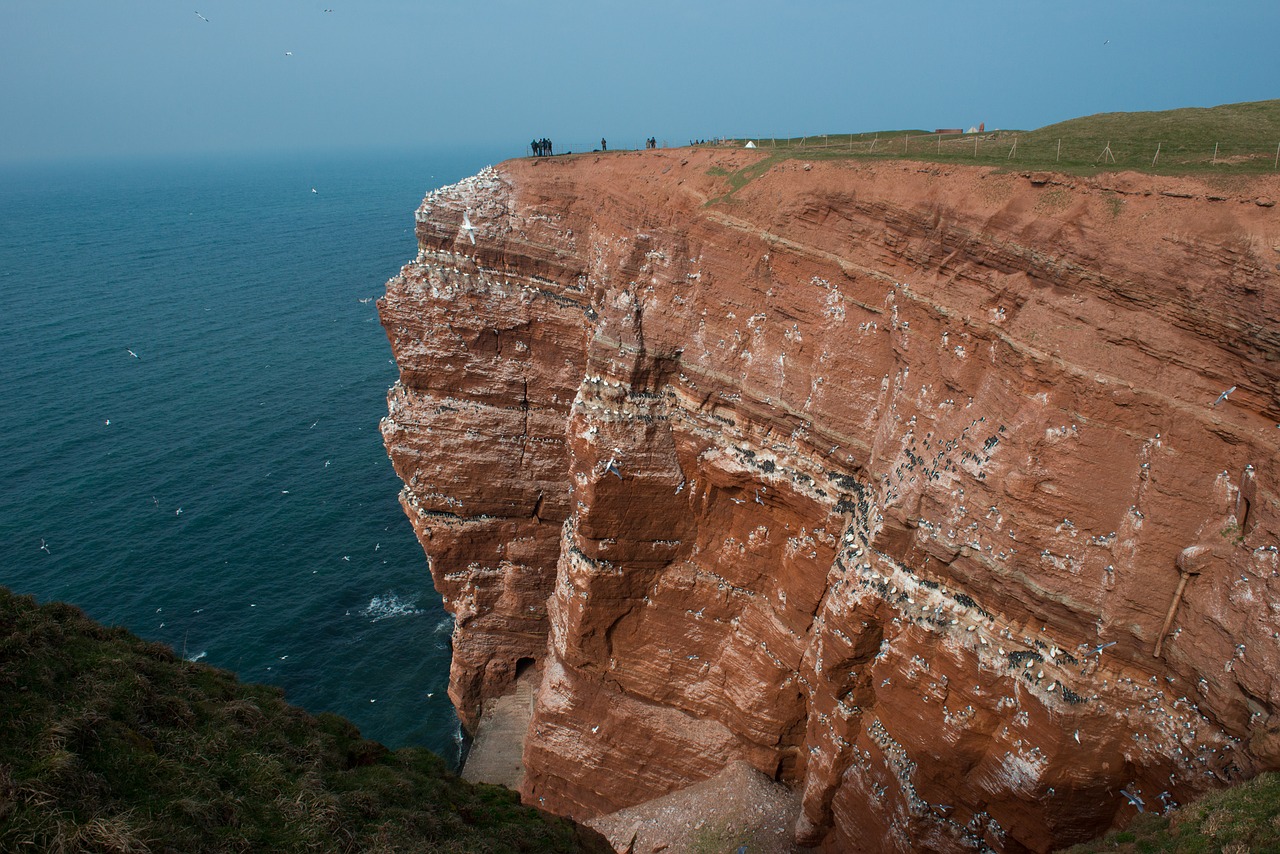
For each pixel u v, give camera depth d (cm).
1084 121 3691
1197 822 1878
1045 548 2277
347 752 2261
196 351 10650
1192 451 2077
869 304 2931
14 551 5903
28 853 1390
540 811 2614
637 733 3919
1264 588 1912
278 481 7138
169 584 5688
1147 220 2167
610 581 3747
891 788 2830
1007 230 2444
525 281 4256
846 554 2906
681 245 3553
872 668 2794
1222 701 1984
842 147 4322
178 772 1739
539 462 4416
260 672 5041
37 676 1759
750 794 3591
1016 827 2489
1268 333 1898
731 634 3656
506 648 4831
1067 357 2228
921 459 2642
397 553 6188
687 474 3625
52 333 11338
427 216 4331
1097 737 2244
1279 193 1972
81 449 7588
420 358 4381
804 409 3152
